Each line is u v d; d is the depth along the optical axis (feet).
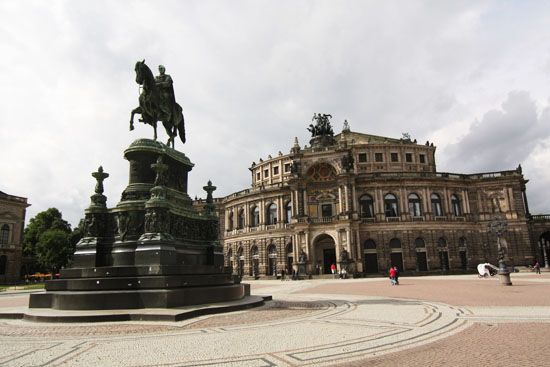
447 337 47.60
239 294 90.99
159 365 36.58
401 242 282.15
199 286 78.89
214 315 68.13
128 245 79.61
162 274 71.82
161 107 95.61
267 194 311.68
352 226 270.67
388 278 238.68
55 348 43.75
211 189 105.81
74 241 330.34
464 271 274.77
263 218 310.86
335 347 43.14
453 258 285.43
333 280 233.35
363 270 271.69
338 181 282.97
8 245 331.36
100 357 39.63
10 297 145.18
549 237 341.41
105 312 64.39
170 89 101.09
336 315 68.39
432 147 336.49
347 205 277.03
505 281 134.51
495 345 42.42
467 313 67.00
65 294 69.15
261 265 303.07
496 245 291.99
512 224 292.81
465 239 293.23
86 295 68.18
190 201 98.78
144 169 87.66
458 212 300.40
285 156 338.75
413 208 292.40
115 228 82.74
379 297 103.60
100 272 73.77
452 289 122.93
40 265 371.97
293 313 71.56
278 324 58.90
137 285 70.90
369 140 344.49
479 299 89.56
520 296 93.76
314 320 62.69
